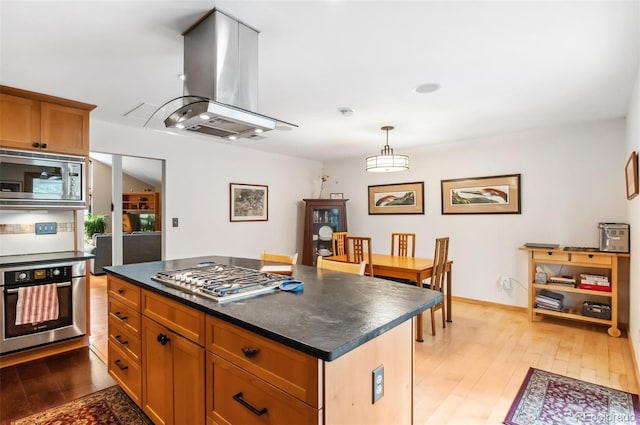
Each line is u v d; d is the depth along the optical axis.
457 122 3.70
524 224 4.15
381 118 3.53
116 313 2.16
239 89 1.83
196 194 4.49
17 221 3.03
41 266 2.75
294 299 1.53
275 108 3.20
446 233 4.80
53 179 2.94
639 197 2.50
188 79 1.91
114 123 3.73
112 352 2.22
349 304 1.45
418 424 1.96
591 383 2.42
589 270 3.74
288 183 5.78
